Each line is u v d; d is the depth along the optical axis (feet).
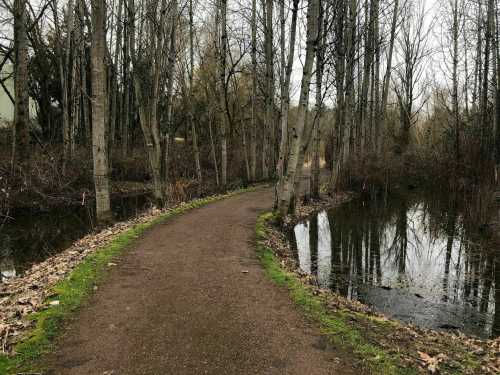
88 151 67.51
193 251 27.40
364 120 81.05
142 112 44.06
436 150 86.48
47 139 76.54
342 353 13.84
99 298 18.33
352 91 75.25
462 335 19.29
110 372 12.24
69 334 14.70
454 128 86.43
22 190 48.26
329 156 125.18
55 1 63.16
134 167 80.84
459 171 72.90
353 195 70.79
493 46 73.36
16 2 50.14
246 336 14.90
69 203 54.03
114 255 25.46
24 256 31.81
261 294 19.45
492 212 46.47
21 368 12.29
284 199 40.24
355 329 15.93
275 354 13.65
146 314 16.67
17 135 51.60
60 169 57.16
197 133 98.53
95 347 13.78
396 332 16.33
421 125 150.20
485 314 22.89
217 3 65.31
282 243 35.09
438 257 34.68
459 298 25.35
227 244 29.76
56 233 39.50
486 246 37.93
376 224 48.21
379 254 35.50
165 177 54.85
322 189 74.43
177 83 84.99
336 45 54.75
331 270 30.37
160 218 39.09
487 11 74.08
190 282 20.98
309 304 18.29
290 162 39.27
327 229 44.93
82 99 83.35
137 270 22.79
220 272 22.89
